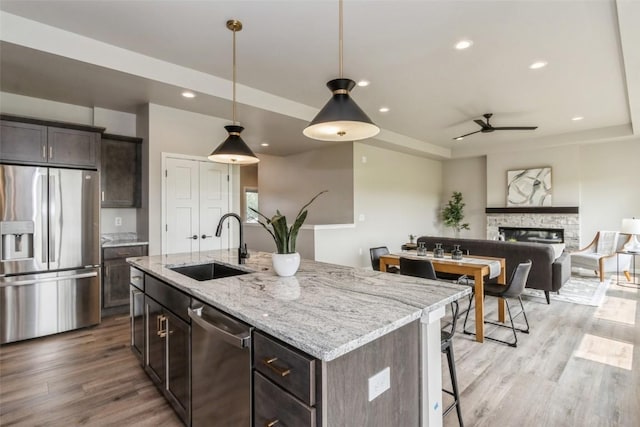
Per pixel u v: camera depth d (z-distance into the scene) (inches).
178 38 115.6
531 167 284.2
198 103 158.1
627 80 138.6
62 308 134.4
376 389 48.0
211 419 63.1
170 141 166.6
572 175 264.1
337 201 259.8
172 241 167.9
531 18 103.0
